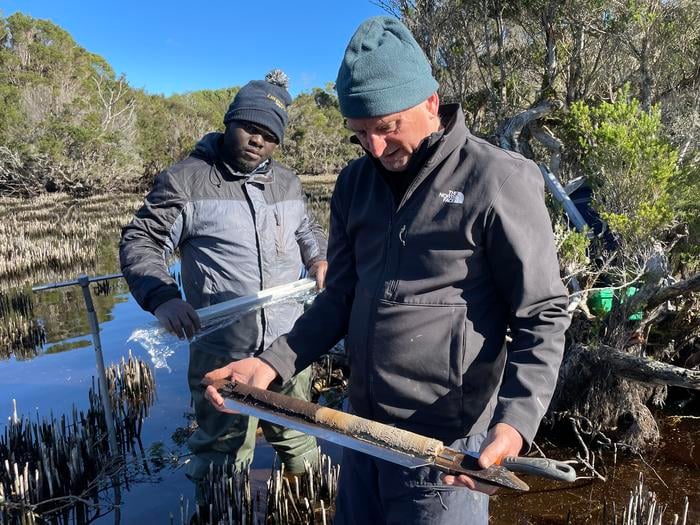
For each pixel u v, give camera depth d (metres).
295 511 3.55
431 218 1.61
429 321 1.62
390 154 1.61
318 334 1.97
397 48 1.51
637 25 6.54
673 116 5.77
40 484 3.78
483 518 1.77
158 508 3.76
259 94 2.90
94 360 6.46
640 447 4.10
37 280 10.71
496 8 8.07
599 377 4.23
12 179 29.80
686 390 4.77
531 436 1.39
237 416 3.31
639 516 3.23
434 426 1.68
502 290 1.61
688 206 4.45
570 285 4.66
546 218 1.59
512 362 1.52
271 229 3.12
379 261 1.74
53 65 37.16
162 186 2.95
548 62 7.36
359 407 1.81
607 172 4.41
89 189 30.92
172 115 40.22
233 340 3.01
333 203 1.97
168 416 5.04
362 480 1.88
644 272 4.30
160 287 2.71
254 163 2.98
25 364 6.36
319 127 44.28
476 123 9.29
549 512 3.45
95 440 4.48
